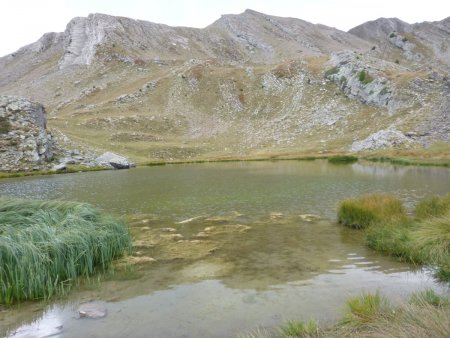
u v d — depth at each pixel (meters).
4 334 8.98
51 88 166.75
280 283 11.80
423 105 96.69
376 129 92.50
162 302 10.66
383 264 13.24
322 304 10.05
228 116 120.94
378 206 19.55
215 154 91.06
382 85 108.81
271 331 8.68
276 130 106.50
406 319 7.33
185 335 8.75
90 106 130.62
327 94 121.19
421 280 11.45
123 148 89.94
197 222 21.66
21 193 36.09
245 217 22.66
